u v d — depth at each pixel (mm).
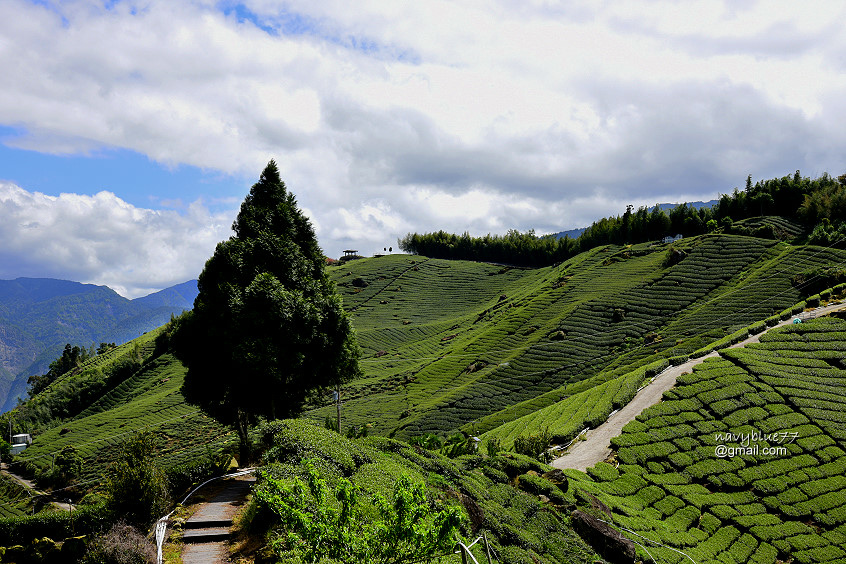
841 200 114875
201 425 99750
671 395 53406
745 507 39031
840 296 72312
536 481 33594
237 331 33594
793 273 91625
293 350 34750
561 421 56906
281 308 33750
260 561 16641
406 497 12398
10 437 112062
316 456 22703
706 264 112938
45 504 71625
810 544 35531
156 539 18594
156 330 183750
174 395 119375
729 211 146375
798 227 120000
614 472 42688
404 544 12727
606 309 108438
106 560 17094
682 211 151250
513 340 113125
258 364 32438
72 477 83500
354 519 13148
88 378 142125
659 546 31547
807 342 59344
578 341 100250
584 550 27109
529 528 27344
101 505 21359
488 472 33844
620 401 56438
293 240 40500
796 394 50719
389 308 179750
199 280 38062
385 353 142000
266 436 27609
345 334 39719
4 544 19703
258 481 21484
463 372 106125
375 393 110000
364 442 30672
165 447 91250
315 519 12523
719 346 65438
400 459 28625
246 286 35438
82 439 101062
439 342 140000
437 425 83625
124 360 148500
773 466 42875
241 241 37438
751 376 54438
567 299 123125
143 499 20562
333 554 12109
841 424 46500
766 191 140250
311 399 44250
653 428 48469
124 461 21406
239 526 20141
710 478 41938
